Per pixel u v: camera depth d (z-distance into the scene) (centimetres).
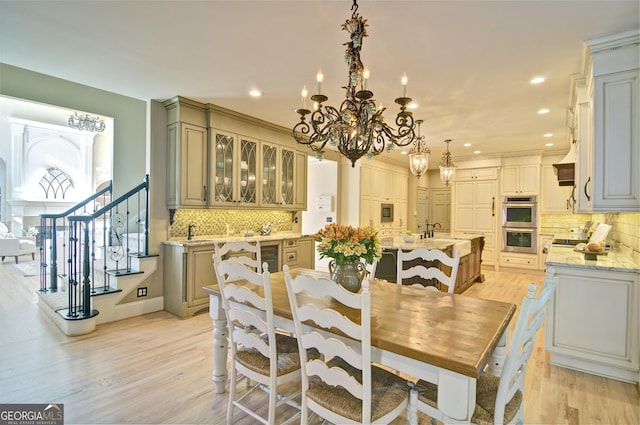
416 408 147
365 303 125
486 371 190
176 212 416
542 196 659
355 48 185
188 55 272
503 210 688
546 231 657
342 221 697
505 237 686
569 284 265
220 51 265
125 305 373
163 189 400
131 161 616
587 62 264
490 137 536
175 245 383
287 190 525
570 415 205
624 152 234
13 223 830
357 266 200
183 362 268
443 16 210
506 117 425
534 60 271
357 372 167
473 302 196
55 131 902
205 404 212
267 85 337
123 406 208
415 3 197
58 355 278
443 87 329
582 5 199
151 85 341
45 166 889
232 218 487
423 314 173
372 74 299
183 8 207
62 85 506
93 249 370
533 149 636
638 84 229
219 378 223
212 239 429
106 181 990
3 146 832
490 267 704
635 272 239
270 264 469
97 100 561
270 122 477
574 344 263
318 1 197
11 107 837
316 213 715
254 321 175
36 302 427
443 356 124
